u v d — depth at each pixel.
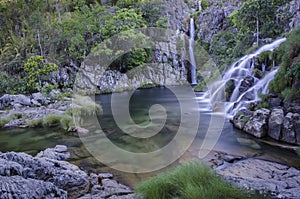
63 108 8.95
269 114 5.39
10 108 9.41
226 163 3.98
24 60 14.69
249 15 11.48
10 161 2.97
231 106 7.34
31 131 6.49
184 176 2.63
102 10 16.38
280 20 11.35
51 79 13.54
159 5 18.72
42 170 3.15
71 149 4.90
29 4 17.45
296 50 5.86
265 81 7.12
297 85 5.30
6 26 16.75
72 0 19.28
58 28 15.62
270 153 4.35
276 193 2.61
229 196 2.33
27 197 2.38
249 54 10.09
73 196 2.91
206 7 22.56
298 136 4.71
